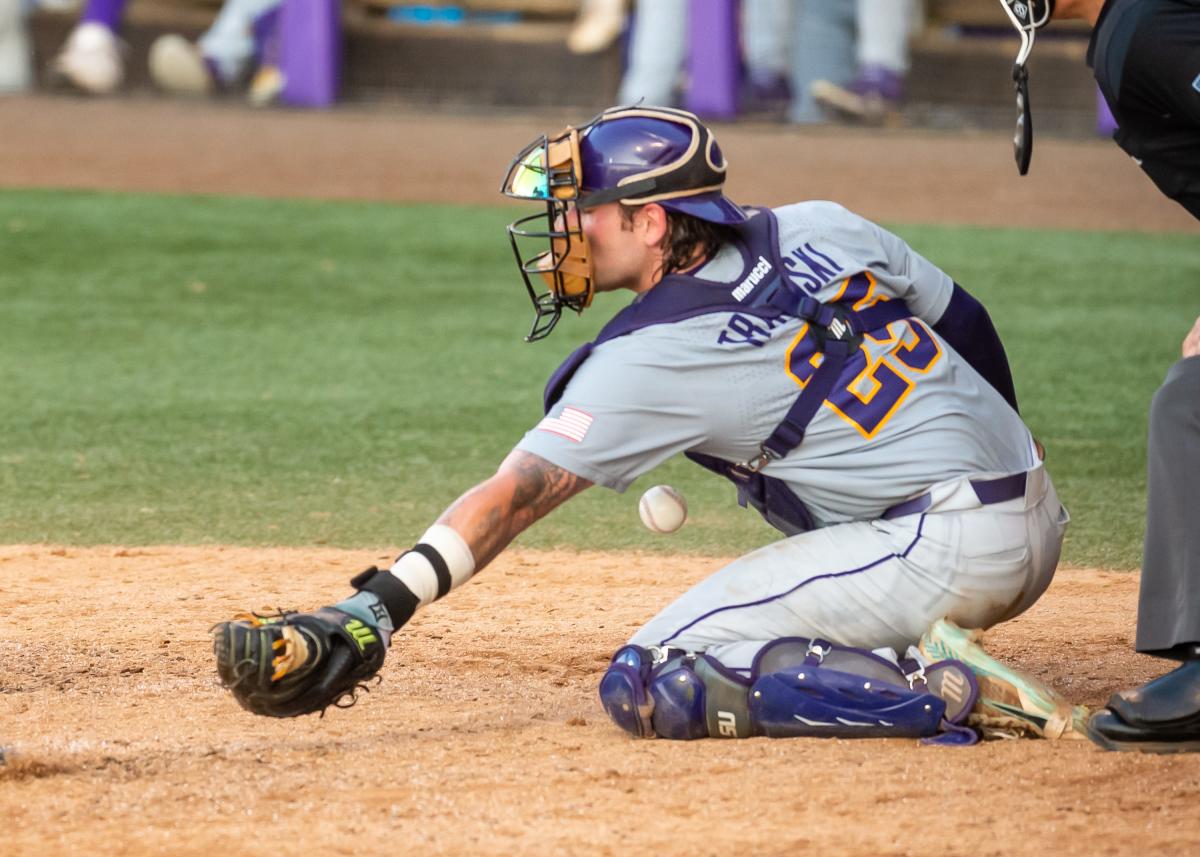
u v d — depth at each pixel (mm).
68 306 38156
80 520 21547
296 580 18438
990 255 47094
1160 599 11586
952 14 82000
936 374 11977
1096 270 45094
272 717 12273
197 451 25547
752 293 11672
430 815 10398
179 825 10266
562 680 14344
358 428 27156
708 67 78000
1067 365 32938
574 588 18266
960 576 11891
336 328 36375
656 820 10227
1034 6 12133
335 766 11453
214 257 44625
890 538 11953
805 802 10484
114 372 31547
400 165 63219
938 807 10375
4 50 85688
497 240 48312
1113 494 23219
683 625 12273
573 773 11148
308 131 72938
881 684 11633
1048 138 76188
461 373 31859
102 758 11688
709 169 11797
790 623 12109
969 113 80562
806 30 78562
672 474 24922
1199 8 10773
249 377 31281
